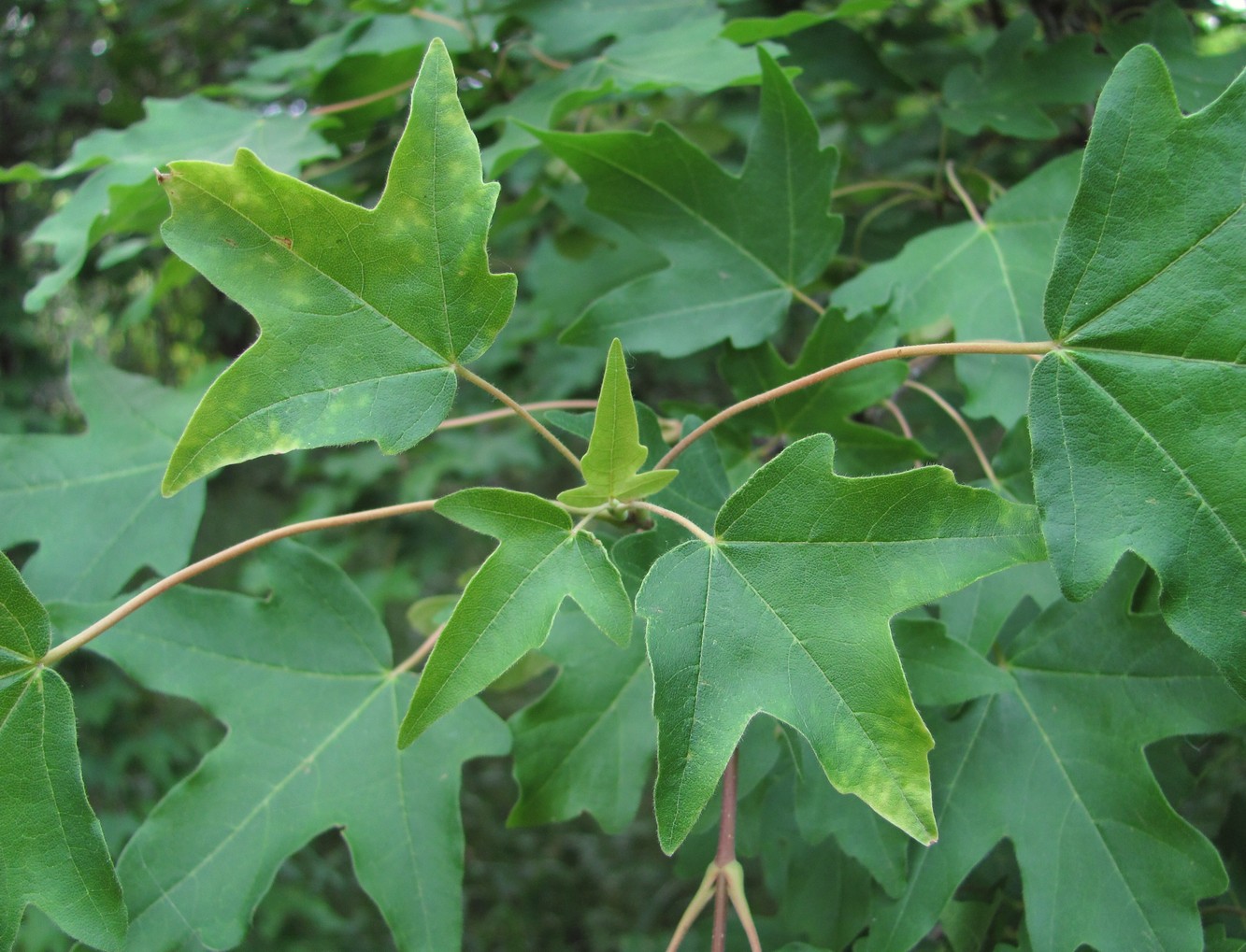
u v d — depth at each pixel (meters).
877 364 0.26
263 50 0.41
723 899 0.21
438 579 0.89
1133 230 0.19
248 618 0.25
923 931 0.22
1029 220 0.27
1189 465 0.19
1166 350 0.19
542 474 0.75
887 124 0.50
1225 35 0.44
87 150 0.32
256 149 0.31
